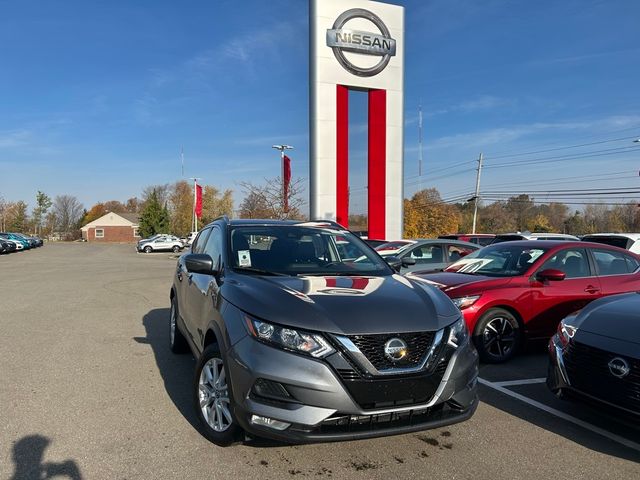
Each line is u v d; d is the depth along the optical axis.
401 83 19.72
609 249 7.00
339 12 18.89
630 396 3.67
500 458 3.58
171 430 3.99
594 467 3.47
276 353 3.18
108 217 89.50
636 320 3.96
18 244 43.47
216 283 4.16
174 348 6.30
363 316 3.30
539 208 89.81
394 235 19.86
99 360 6.06
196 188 52.50
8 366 5.76
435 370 3.32
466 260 7.45
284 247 4.70
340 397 3.08
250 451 3.62
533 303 6.18
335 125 18.91
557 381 4.26
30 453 3.57
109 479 3.21
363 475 3.30
